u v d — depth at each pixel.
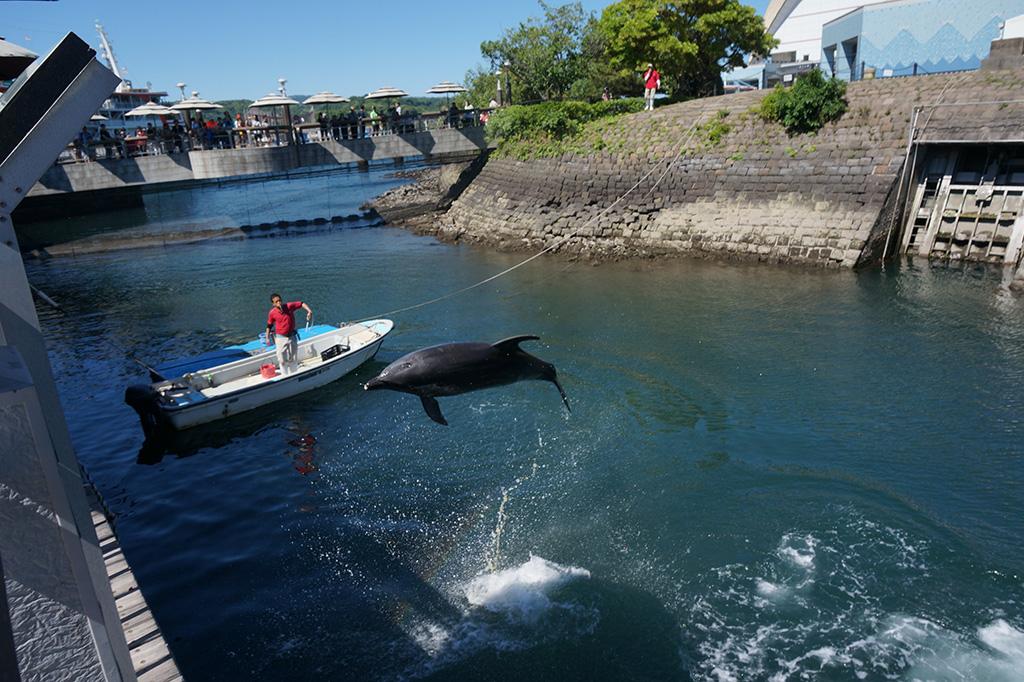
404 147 40.22
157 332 23.61
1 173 4.82
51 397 4.93
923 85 29.00
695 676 8.85
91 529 3.48
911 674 8.74
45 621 2.35
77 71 5.12
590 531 11.81
